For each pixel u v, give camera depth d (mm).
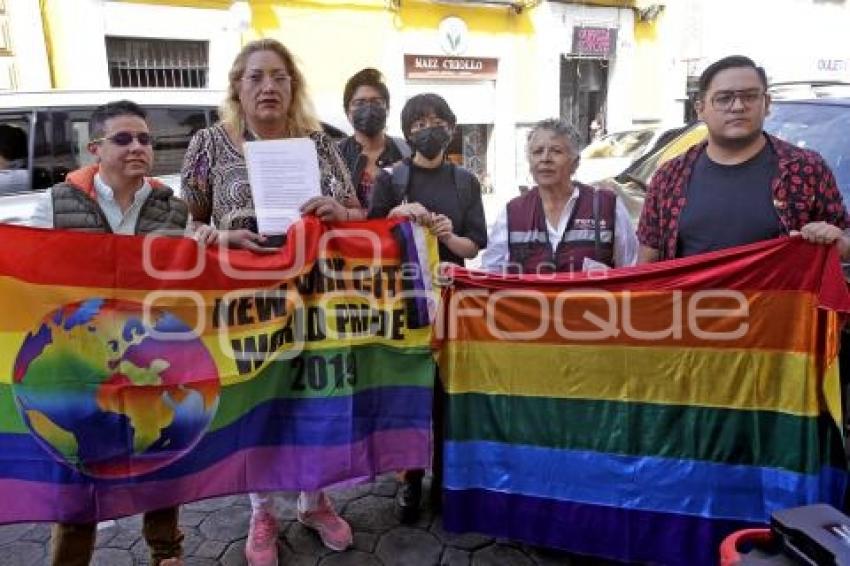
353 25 10805
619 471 2477
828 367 2238
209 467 2422
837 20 16328
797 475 2311
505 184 12977
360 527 2867
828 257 2213
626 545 2482
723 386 2385
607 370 2471
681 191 2504
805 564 1797
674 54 14570
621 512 2480
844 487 2287
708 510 2414
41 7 8125
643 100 14453
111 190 2359
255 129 2609
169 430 2371
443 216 2650
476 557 2666
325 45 10617
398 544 2748
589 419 2498
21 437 2250
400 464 2629
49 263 2244
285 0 10117
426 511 2980
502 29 12453
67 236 2250
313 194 2527
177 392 2379
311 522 2742
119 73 8969
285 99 2564
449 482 2592
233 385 2445
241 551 2719
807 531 1815
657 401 2439
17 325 2229
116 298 2311
